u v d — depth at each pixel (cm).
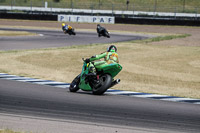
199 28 16800
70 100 3100
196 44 10588
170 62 6825
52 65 5822
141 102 3195
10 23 17188
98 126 2272
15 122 2283
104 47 8956
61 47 8700
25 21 18600
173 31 15462
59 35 12681
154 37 12888
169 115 2698
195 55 8038
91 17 18950
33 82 4162
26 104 2864
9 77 4462
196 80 4962
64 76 4791
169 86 4381
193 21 17438
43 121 2339
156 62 6756
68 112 2630
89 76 3350
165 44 10394
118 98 3331
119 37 12631
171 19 17800
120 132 2152
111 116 2566
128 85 4266
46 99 3114
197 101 3416
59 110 2686
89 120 2419
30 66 5588
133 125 2341
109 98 3294
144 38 12544
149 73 5406
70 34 12688
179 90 4088
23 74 4791
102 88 3275
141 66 6141
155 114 2708
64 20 19138
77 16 19075
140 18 18162
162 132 2205
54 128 2170
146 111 2800
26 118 2406
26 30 14162
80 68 5619
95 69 3334
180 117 2647
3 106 2745
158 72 5550
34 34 12325
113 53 3384
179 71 5759
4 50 7644
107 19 18775
